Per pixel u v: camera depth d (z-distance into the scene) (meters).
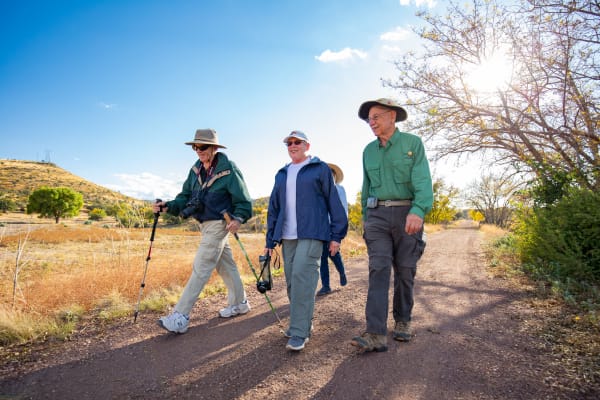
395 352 2.73
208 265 3.47
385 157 2.87
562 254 5.08
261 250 8.29
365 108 2.96
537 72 7.75
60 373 2.56
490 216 40.22
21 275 6.79
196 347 2.99
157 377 2.46
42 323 3.47
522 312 3.68
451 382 2.22
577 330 2.97
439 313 3.80
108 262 6.43
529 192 7.50
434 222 43.19
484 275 6.20
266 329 3.40
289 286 3.13
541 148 8.68
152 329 3.47
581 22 6.90
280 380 2.34
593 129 7.27
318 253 3.01
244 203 3.59
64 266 7.97
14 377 2.51
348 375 2.37
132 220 7.43
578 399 1.93
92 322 3.71
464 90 9.12
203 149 3.57
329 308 4.10
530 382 2.16
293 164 3.23
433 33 9.09
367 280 5.76
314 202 3.00
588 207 4.95
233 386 2.29
